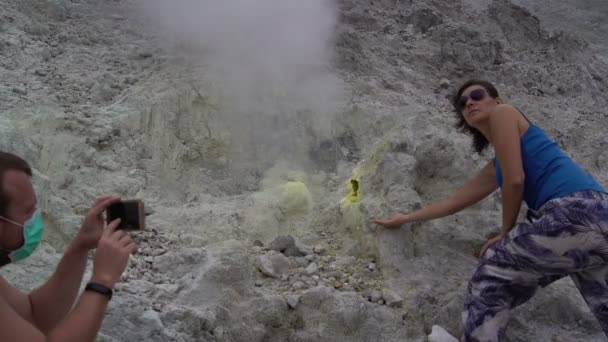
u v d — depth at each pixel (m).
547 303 3.55
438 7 8.67
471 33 7.62
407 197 3.66
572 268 2.71
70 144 3.97
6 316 1.78
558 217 2.63
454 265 3.60
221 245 3.40
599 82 8.90
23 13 5.51
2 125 3.72
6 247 1.92
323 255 3.81
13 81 4.52
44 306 2.19
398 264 3.51
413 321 3.29
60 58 5.05
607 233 2.60
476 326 2.86
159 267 3.26
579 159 6.01
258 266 3.51
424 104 5.79
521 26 9.13
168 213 3.85
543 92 7.54
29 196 1.93
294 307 3.19
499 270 2.81
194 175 4.33
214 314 2.98
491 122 2.86
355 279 3.53
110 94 4.62
